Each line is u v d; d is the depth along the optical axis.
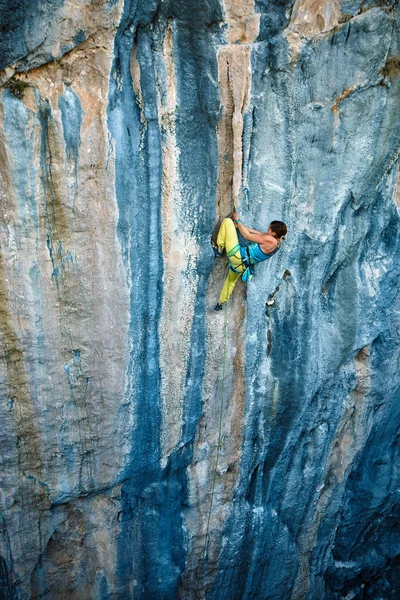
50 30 5.63
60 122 6.04
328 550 10.88
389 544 11.52
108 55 5.94
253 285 7.66
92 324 7.12
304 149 7.05
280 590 10.64
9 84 5.83
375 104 6.93
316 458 9.54
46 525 8.18
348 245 7.96
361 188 7.51
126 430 7.86
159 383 7.79
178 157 6.65
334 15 6.29
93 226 6.62
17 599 8.44
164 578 9.08
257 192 7.19
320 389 8.89
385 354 9.02
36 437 7.52
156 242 6.96
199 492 8.94
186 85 6.34
